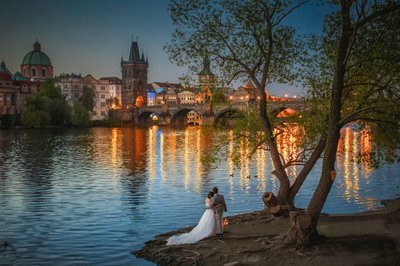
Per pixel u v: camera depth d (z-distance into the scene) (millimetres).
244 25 28484
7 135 147250
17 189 47500
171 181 53844
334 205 38594
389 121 24250
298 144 29844
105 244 27000
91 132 178750
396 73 23891
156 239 26891
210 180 54688
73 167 68062
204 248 23516
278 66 29578
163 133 180625
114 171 63469
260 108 29516
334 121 22469
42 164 71750
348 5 22438
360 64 24938
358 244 22438
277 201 29312
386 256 21234
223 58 29500
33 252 25625
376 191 45406
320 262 20781
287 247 22328
